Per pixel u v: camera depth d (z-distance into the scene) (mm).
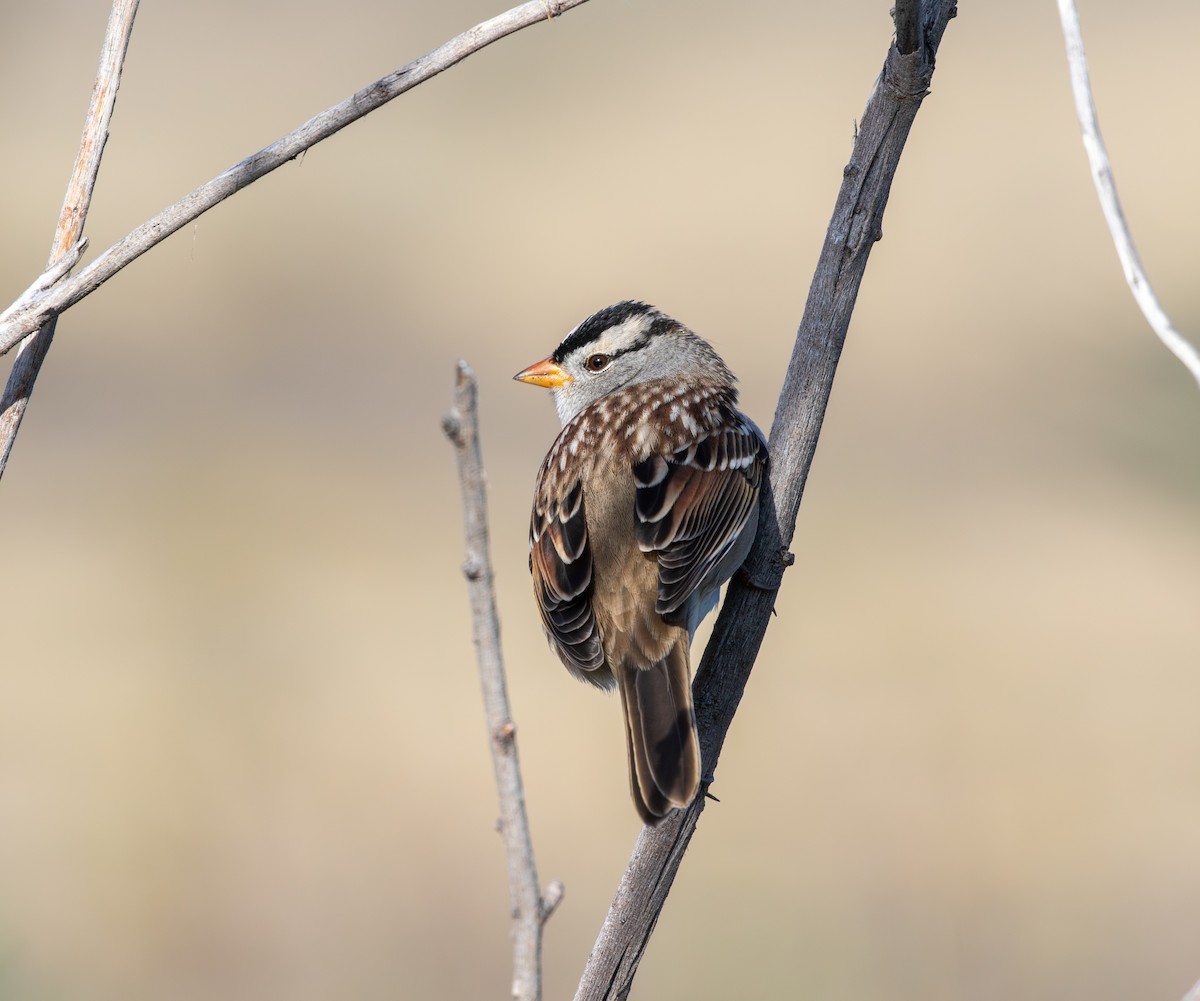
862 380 16047
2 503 13062
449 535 12648
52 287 3705
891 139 3975
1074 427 13289
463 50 3619
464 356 17562
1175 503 11945
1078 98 3355
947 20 3895
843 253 4090
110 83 3787
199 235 21016
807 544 12531
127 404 15781
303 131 3631
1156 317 3195
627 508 4789
